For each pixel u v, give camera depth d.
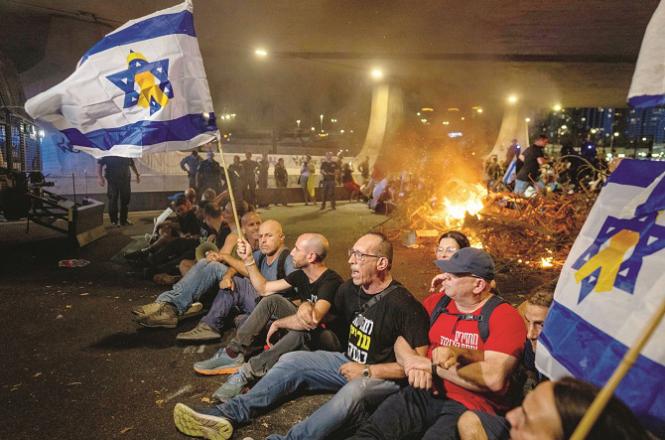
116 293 5.91
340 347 3.42
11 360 3.99
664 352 1.41
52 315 5.09
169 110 3.72
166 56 3.71
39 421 3.09
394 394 2.64
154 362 3.96
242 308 4.38
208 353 4.14
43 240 9.25
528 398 1.30
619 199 1.89
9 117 11.62
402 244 9.38
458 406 2.45
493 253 7.57
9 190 10.54
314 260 3.46
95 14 15.87
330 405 2.63
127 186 11.58
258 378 3.37
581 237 1.95
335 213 15.32
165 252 6.56
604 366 1.54
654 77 1.64
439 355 2.43
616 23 16.25
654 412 1.39
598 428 1.13
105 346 4.29
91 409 3.25
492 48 20.22
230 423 2.88
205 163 13.02
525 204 8.52
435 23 16.59
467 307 2.57
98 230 9.98
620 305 1.59
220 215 6.04
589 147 12.57
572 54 21.22
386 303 2.83
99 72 3.73
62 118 3.80
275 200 18.20
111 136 3.79
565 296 1.82
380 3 14.59
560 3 14.39
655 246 1.62
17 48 20.28
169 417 3.16
